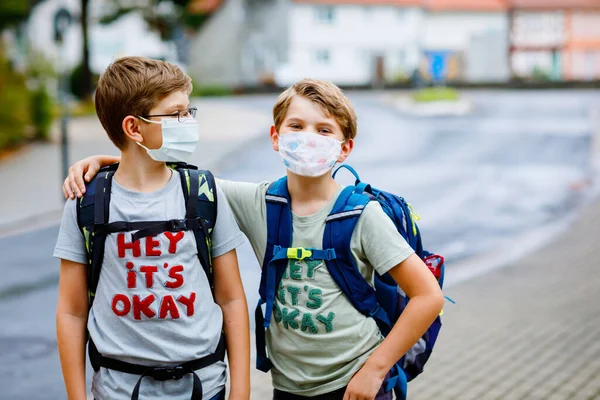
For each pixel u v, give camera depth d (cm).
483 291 724
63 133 1269
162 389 232
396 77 5109
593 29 5622
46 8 3547
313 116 248
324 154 243
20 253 911
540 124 2503
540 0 5644
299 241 248
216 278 247
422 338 268
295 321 246
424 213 1153
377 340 252
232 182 267
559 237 993
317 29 5353
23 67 2156
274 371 257
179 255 233
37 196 1284
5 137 1756
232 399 240
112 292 232
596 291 719
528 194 1330
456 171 1590
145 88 233
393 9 5491
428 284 241
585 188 1398
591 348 549
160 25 3481
